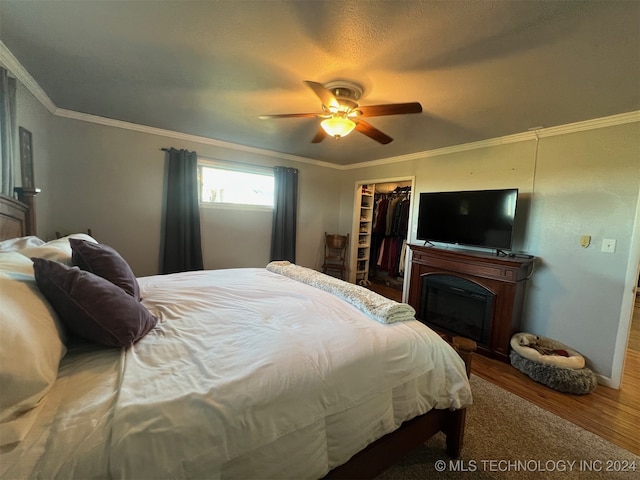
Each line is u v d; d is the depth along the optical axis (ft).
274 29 4.60
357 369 3.58
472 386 7.15
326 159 14.93
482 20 4.13
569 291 8.17
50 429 2.19
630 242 7.15
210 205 12.19
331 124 6.43
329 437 3.28
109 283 3.72
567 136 8.17
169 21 4.51
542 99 6.56
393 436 4.03
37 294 3.10
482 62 5.20
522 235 9.18
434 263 10.53
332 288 6.22
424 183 12.21
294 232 14.43
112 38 5.02
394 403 3.95
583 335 7.93
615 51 4.65
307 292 6.15
